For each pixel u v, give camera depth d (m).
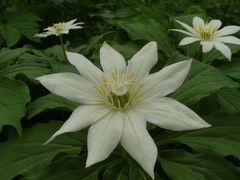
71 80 0.12
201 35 0.19
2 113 0.14
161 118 0.11
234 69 0.20
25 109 0.14
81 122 0.11
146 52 0.13
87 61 0.13
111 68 0.13
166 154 0.13
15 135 0.14
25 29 0.29
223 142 0.13
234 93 0.18
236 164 0.15
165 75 0.12
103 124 0.11
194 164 0.13
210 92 0.14
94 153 0.10
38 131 0.14
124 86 0.12
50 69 0.19
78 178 0.13
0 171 0.13
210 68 0.15
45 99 0.15
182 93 0.14
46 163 0.13
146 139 0.11
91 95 0.12
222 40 0.19
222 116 0.14
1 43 0.29
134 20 0.23
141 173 0.13
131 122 0.11
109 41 0.22
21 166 0.13
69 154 0.13
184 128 0.11
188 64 0.12
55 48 0.24
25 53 0.21
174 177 0.12
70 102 0.15
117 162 0.13
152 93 0.12
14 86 0.15
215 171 0.12
